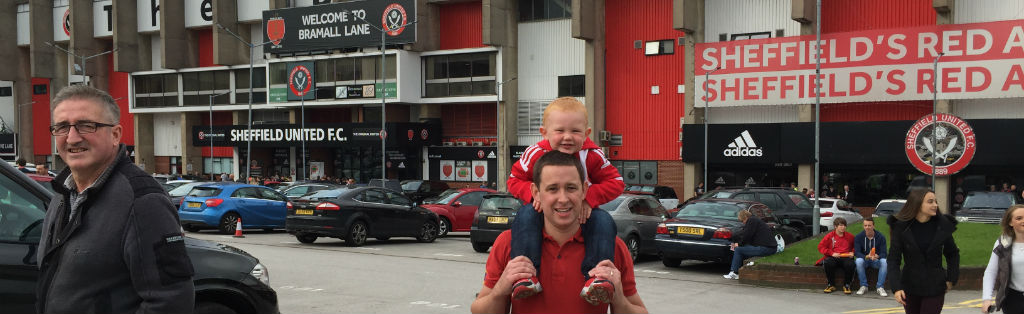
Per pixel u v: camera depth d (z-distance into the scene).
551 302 3.34
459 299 11.03
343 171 50.72
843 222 12.69
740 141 35.97
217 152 53.91
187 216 21.92
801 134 34.53
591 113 39.28
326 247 18.69
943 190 31.48
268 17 47.38
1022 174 31.56
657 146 38.75
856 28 33.88
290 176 51.78
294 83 46.78
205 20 52.06
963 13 31.86
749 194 20.89
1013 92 30.16
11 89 62.91
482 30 41.41
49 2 59.59
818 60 23.61
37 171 14.73
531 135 42.09
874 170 34.56
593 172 3.78
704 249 14.75
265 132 48.78
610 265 3.18
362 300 10.80
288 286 12.02
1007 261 6.64
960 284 12.86
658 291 12.52
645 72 39.00
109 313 3.31
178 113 55.38
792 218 20.78
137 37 54.75
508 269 3.23
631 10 39.25
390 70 43.41
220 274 6.27
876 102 33.84
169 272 3.32
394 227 19.97
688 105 37.09
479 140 44.12
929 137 30.33
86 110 3.32
